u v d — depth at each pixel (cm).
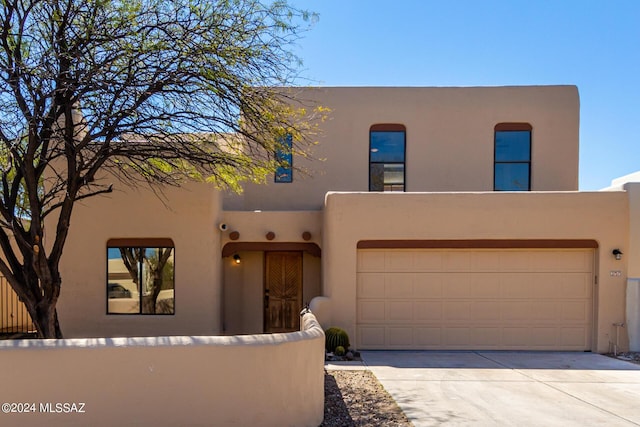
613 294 998
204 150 854
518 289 1024
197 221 1055
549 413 612
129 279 1060
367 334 1022
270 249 1151
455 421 579
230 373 492
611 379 785
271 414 505
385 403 649
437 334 1022
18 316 1162
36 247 714
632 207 1004
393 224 1015
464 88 1316
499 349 1016
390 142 1316
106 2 687
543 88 1314
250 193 1288
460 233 1012
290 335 543
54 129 765
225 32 729
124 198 1056
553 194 1012
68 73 695
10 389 459
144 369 478
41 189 1148
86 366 469
